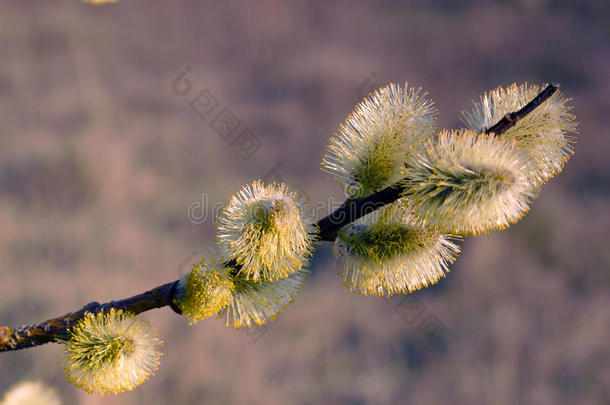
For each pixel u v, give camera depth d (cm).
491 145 52
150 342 53
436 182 52
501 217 52
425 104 54
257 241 53
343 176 54
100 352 52
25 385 63
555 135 53
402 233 54
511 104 54
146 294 52
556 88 53
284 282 54
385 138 54
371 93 55
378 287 54
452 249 55
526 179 52
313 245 54
